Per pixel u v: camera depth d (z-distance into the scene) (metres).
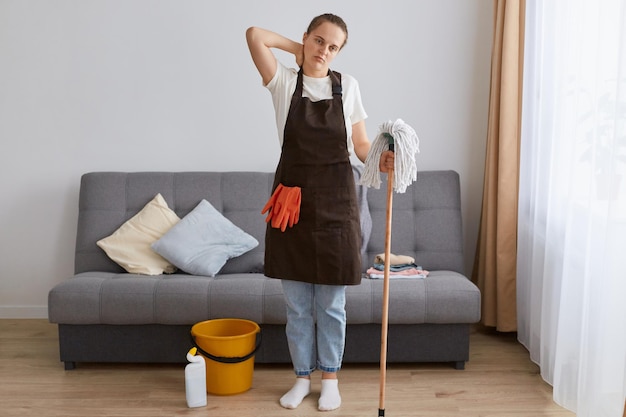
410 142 2.77
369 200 4.04
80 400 3.18
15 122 4.28
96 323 3.46
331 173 2.97
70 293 3.44
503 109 3.88
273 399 3.19
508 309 3.97
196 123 4.28
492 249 4.02
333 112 2.95
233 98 4.26
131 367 3.59
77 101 4.27
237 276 3.73
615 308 2.49
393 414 3.04
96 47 4.23
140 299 3.43
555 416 3.03
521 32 3.85
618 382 2.50
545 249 3.31
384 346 2.87
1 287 4.39
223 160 4.31
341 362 3.33
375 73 4.25
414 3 4.20
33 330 4.16
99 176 4.11
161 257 3.88
